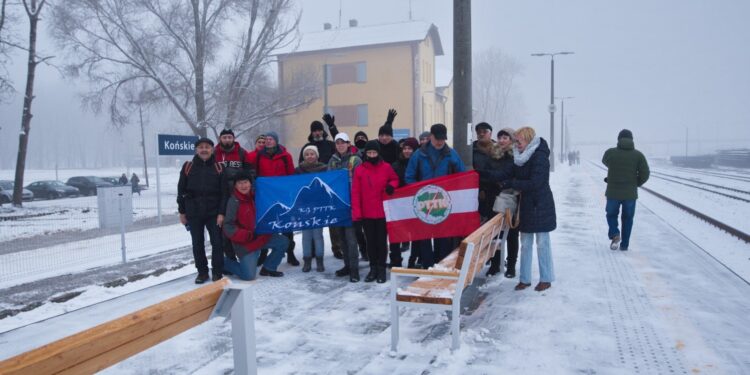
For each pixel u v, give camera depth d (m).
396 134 28.44
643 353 4.27
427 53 46.16
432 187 6.30
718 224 10.70
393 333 4.42
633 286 6.25
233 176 6.71
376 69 42.88
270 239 7.12
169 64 25.20
